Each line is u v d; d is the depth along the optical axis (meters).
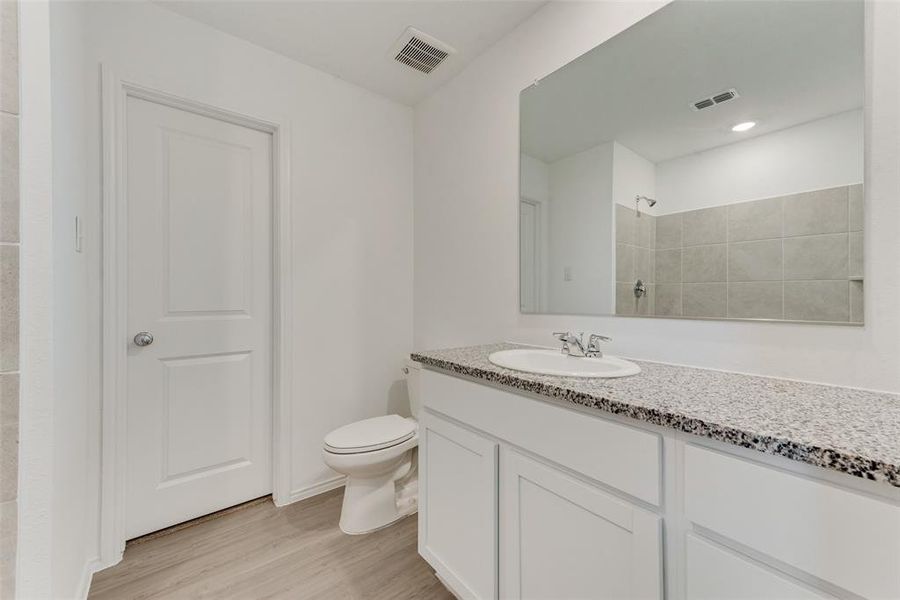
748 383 0.93
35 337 0.79
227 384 1.81
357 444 1.60
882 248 0.83
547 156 1.56
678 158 1.18
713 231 1.10
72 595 1.16
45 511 0.80
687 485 0.67
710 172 1.11
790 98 0.97
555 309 1.54
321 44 1.80
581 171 1.44
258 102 1.80
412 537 1.63
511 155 1.72
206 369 1.75
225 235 1.80
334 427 2.06
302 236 1.94
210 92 1.67
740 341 1.04
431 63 1.94
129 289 1.55
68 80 1.12
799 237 0.95
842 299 0.89
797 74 0.96
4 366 0.75
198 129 1.73
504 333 1.76
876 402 0.76
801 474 0.55
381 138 2.25
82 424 1.31
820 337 0.91
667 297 1.20
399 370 2.33
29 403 0.78
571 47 1.46
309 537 1.62
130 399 1.55
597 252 1.39
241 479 1.85
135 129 1.57
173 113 1.66
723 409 0.70
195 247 1.72
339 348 2.08
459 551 1.19
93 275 1.41
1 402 0.75
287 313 1.89
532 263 1.63
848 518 0.51
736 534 0.60
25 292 0.78
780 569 0.57
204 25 1.66
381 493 1.72
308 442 1.96
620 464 0.76
